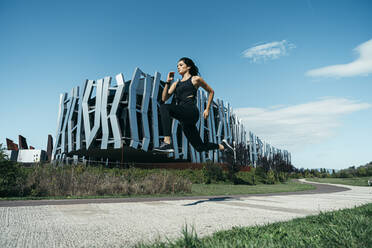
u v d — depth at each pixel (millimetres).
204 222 4160
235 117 69312
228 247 2197
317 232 2902
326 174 88312
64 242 2764
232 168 28188
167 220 4309
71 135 44844
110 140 38344
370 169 75125
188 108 4371
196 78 4617
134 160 53469
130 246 2621
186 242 2326
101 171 12961
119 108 41000
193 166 32531
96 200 8188
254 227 3281
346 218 3680
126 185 11352
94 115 42844
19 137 64750
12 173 9312
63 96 51969
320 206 7094
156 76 42688
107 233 3232
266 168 40938
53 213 4984
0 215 4574
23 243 2697
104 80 40844
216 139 55188
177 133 46656
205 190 15070
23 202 7137
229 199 9203
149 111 42781
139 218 4500
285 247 2240
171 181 12961
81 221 4113
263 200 9023
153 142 39844
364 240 2387
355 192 16562
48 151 71250
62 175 10828
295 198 10344
